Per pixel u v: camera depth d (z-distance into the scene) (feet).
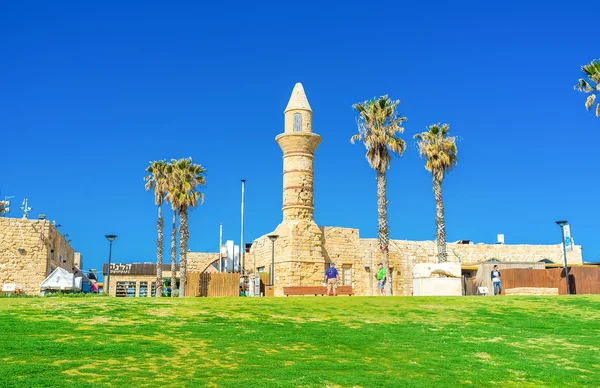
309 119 154.30
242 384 44.34
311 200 152.56
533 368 54.08
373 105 141.79
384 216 136.46
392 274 164.35
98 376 44.60
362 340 62.69
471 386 48.60
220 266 185.68
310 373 48.32
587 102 129.39
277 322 70.13
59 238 164.55
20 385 41.22
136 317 69.00
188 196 164.86
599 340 65.77
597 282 129.29
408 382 47.75
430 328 70.18
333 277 117.70
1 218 142.82
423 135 148.77
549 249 195.42
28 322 62.85
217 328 65.00
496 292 117.50
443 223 142.41
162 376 45.52
